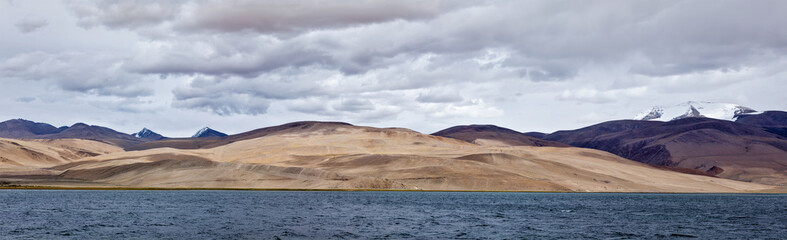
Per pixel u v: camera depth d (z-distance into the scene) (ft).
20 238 235.81
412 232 270.05
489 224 306.76
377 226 290.97
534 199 586.86
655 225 314.35
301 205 435.12
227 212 359.87
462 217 344.90
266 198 532.32
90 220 300.20
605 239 256.32
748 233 285.02
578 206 471.21
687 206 495.82
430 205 456.04
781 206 509.35
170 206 405.39
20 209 359.87
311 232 265.34
